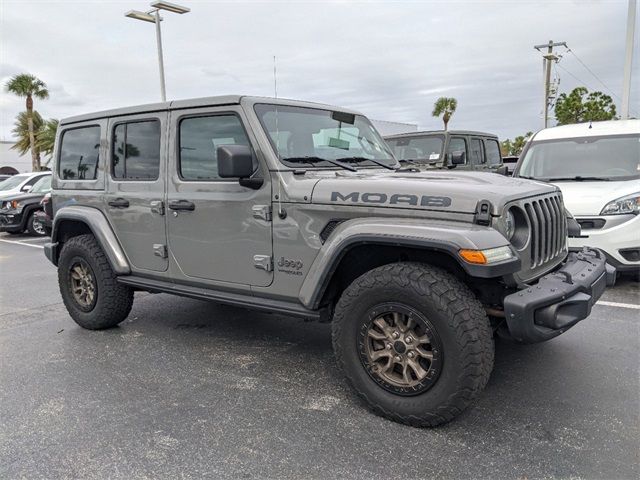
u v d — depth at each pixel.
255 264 3.56
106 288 4.68
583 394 3.30
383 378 3.02
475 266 2.61
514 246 2.93
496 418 3.03
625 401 3.20
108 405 3.34
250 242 3.57
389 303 2.93
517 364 3.79
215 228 3.75
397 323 2.95
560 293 2.79
